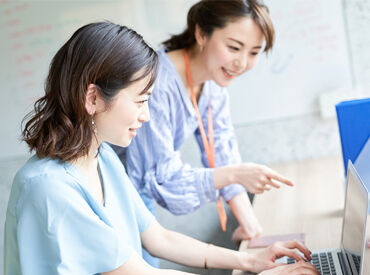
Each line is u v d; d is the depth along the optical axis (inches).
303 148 107.8
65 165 45.4
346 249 50.9
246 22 62.4
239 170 64.5
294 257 54.8
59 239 43.3
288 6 102.2
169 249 57.5
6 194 114.8
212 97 75.2
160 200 67.0
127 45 43.0
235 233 69.5
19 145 112.4
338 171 92.0
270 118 107.5
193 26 67.8
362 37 101.7
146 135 65.7
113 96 43.1
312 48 103.4
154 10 105.2
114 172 53.0
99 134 45.9
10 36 107.9
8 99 110.7
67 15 106.5
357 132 64.2
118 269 46.3
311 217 70.3
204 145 74.4
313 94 105.3
